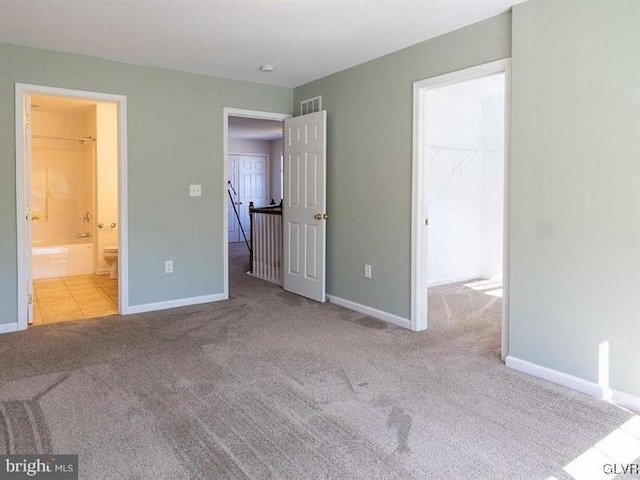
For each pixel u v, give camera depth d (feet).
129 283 14.01
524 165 9.37
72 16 10.06
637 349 7.90
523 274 9.52
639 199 7.78
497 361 10.18
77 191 22.44
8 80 11.83
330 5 9.52
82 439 6.91
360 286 14.26
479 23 10.32
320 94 15.46
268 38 11.47
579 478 6.04
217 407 7.97
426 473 6.13
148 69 13.87
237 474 6.09
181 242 14.88
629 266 7.95
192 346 11.12
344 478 6.02
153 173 14.17
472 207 19.89
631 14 7.75
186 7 9.62
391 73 12.71
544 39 8.93
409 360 10.24
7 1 9.29
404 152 12.47
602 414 7.75
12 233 12.13
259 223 20.07
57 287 17.98
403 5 9.45
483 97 19.42
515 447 6.75
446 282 19.08
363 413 7.77
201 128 14.97
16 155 12.05
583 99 8.40
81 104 19.79
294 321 13.30
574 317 8.72
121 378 9.18
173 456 6.49
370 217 13.74
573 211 8.64
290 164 16.57
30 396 8.34
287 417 7.63
